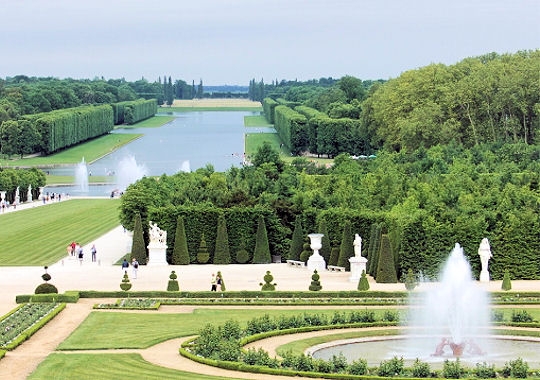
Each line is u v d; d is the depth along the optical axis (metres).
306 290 164.88
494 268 180.50
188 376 106.25
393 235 183.00
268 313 148.00
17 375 108.06
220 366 111.31
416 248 179.12
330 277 184.88
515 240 180.38
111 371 108.88
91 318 143.62
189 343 122.88
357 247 180.38
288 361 110.69
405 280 172.12
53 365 111.94
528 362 117.88
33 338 129.25
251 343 125.19
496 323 138.00
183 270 194.75
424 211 184.62
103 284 173.12
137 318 143.75
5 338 125.62
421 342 128.12
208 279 180.75
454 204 196.62
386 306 154.00
